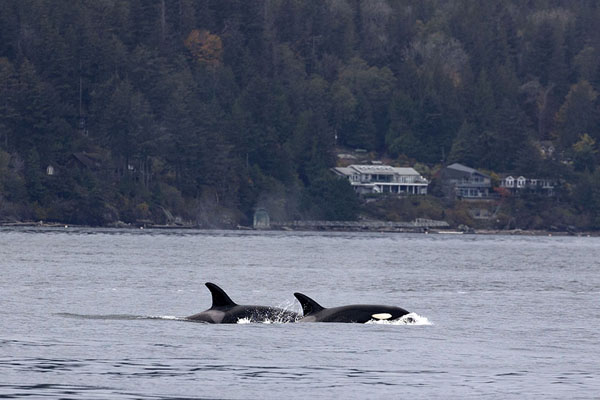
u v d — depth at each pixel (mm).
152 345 117062
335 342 119750
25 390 91188
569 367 106562
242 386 94312
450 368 105000
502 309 175375
